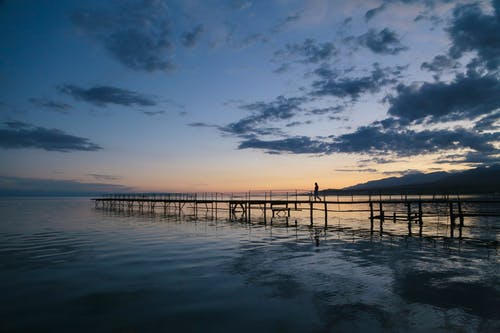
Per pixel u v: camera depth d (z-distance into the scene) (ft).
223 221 107.86
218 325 23.17
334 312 25.31
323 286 31.89
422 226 88.63
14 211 170.40
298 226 90.02
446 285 31.96
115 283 33.65
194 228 85.20
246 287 31.78
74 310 26.37
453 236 67.92
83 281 34.55
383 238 64.69
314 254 47.73
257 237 66.54
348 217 123.34
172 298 28.89
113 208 201.77
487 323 23.15
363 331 22.04
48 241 63.21
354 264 41.09
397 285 32.01
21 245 58.49
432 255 46.80
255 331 22.13
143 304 27.53
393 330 22.16
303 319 24.03
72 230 82.33
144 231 78.95
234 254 48.03
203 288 31.63
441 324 23.02
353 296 28.91
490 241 60.39
